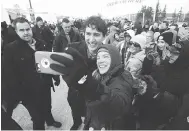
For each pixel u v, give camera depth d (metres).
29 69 1.65
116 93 0.81
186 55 1.50
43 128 1.95
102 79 1.06
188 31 2.63
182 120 1.31
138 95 1.21
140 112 1.26
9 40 2.25
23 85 1.69
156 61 1.69
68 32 2.60
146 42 1.99
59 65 0.56
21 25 1.52
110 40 3.36
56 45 2.67
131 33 2.53
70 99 1.69
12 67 1.58
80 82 0.61
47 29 4.76
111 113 0.77
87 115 1.15
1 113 1.38
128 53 2.25
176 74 1.54
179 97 1.51
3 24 2.24
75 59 0.59
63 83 3.56
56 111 2.54
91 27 1.25
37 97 1.78
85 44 1.40
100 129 1.00
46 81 1.84
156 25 3.45
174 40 1.95
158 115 1.27
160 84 1.57
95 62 1.30
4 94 1.64
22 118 2.39
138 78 1.26
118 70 0.97
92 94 0.65
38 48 1.78
